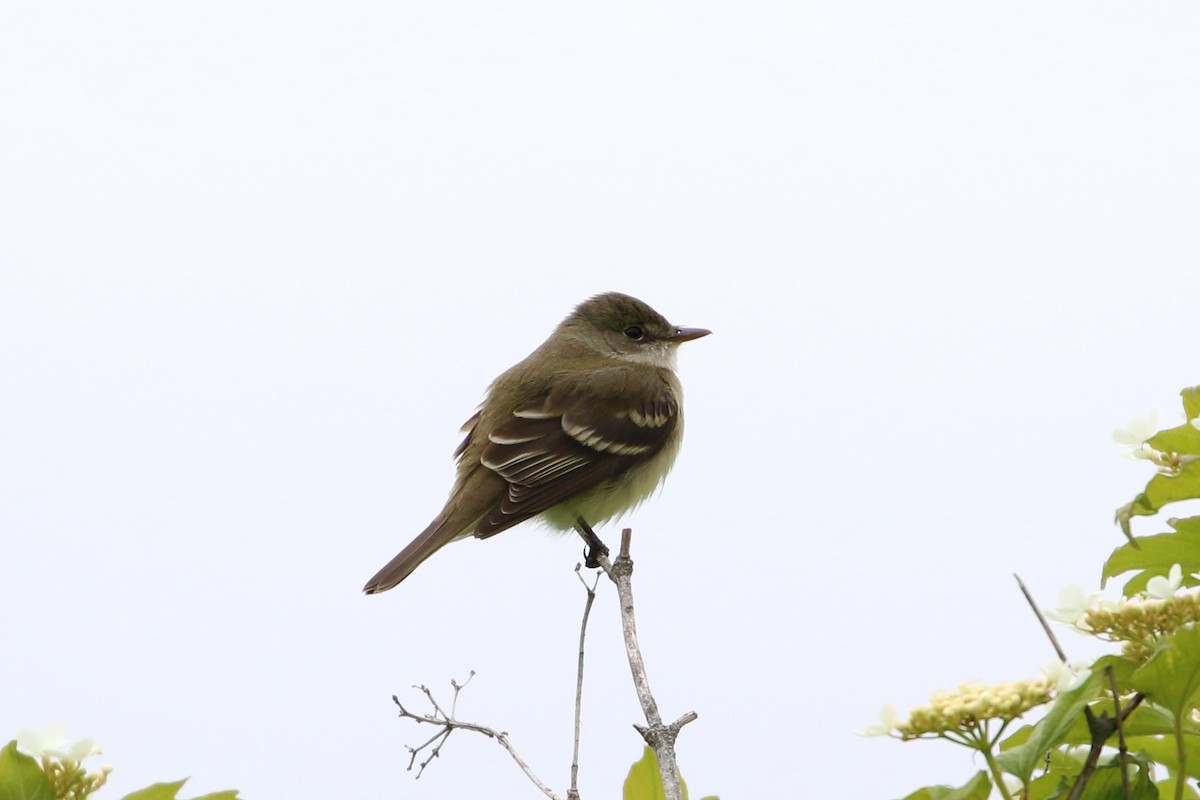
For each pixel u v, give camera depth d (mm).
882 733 5336
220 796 5965
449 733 8633
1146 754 5988
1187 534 6277
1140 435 6293
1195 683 5293
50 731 5727
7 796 5660
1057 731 5242
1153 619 5492
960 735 5293
